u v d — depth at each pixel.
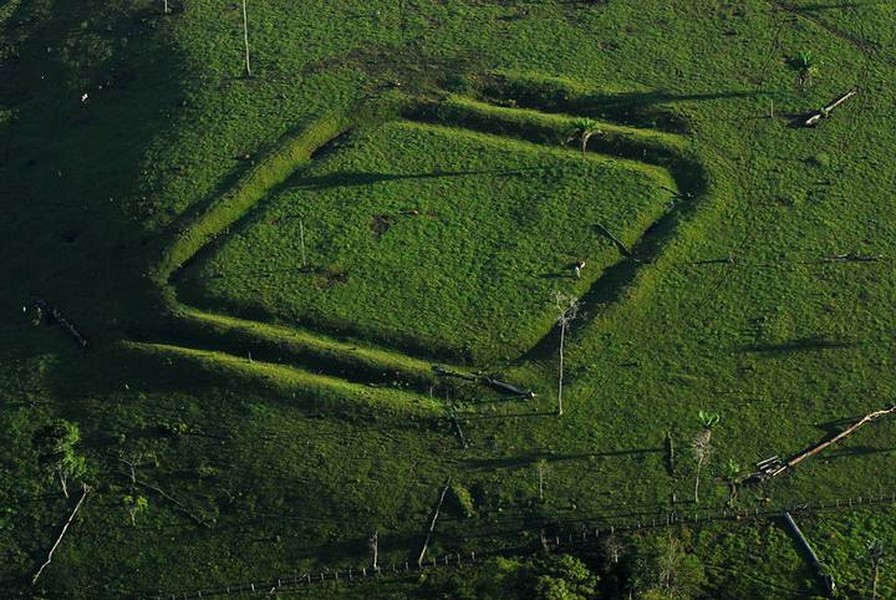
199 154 168.62
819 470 131.50
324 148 171.25
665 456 133.12
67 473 130.62
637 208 160.00
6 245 162.88
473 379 140.50
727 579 122.19
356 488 130.50
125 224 160.25
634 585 120.38
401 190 163.00
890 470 131.50
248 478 131.88
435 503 129.25
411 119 174.62
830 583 120.94
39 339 149.00
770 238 156.88
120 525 129.38
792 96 177.88
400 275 152.00
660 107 175.38
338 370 141.75
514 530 126.88
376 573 124.69
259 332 145.25
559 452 133.62
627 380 140.62
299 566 125.38
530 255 154.38
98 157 172.62
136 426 137.25
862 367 141.88
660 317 147.25
